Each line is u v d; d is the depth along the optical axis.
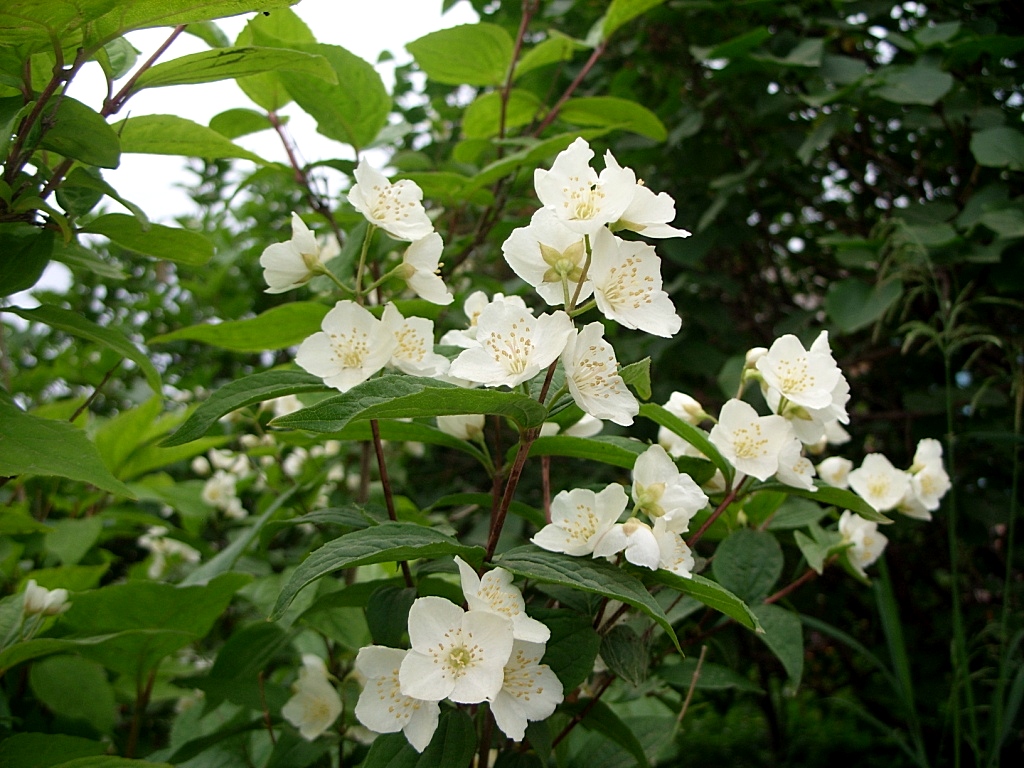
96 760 0.22
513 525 0.49
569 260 0.21
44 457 0.20
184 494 0.48
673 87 0.58
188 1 0.20
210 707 0.32
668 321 0.21
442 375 0.25
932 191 0.60
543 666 0.21
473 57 0.43
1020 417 0.47
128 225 0.26
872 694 0.55
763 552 0.29
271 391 0.24
